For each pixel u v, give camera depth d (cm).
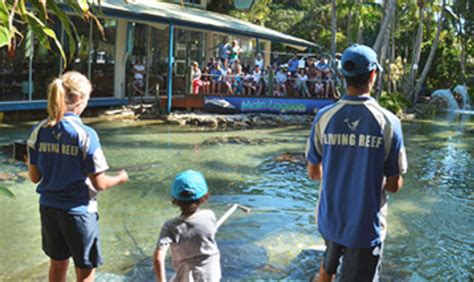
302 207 771
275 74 1930
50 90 355
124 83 1833
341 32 4062
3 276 491
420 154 1313
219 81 1847
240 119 1700
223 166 1035
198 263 342
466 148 1431
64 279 386
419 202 843
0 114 1400
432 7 3312
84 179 360
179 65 2139
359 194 315
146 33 1933
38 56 1496
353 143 316
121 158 1064
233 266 530
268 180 938
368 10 2991
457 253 614
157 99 1723
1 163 931
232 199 798
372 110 316
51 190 359
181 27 1811
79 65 1634
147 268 521
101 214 695
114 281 487
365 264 321
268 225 673
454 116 2422
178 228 338
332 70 2020
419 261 581
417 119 2236
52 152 359
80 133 355
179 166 1014
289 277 512
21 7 334
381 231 326
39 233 609
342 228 321
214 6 3012
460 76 3572
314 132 339
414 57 2875
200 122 1614
